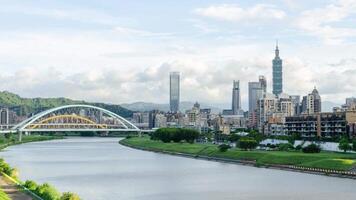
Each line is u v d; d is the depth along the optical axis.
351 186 166.38
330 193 152.12
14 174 170.25
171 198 146.75
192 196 150.38
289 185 170.75
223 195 151.50
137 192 158.50
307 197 146.00
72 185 174.38
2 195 109.19
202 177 198.50
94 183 179.62
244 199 144.50
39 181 185.00
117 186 171.75
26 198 116.00
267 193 154.00
